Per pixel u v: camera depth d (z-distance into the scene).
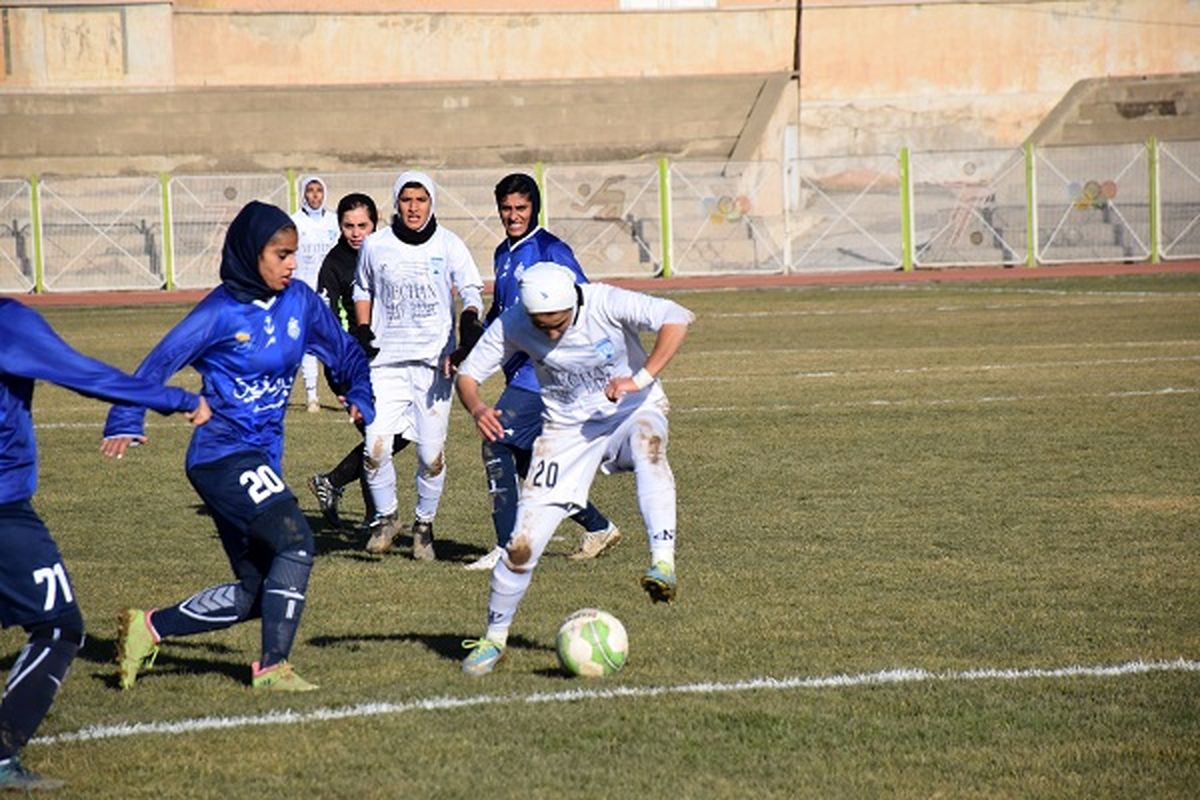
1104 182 128.62
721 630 26.70
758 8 166.38
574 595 29.52
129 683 23.67
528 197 33.81
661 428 24.89
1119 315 85.25
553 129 154.50
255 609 24.17
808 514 37.00
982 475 41.38
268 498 23.22
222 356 23.17
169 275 125.50
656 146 152.00
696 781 19.45
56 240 125.75
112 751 20.81
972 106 164.50
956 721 21.67
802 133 164.12
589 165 133.62
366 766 20.11
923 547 33.22
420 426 34.12
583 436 24.55
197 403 20.83
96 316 102.38
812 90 164.25
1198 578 30.03
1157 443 45.47
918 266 130.75
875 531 34.97
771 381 62.59
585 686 23.45
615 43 166.00
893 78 164.38
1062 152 129.25
